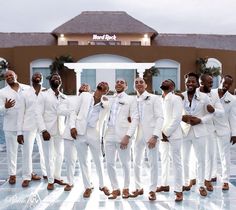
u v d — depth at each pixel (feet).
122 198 19.19
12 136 21.76
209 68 90.79
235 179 22.85
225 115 20.57
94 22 110.32
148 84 91.15
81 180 22.75
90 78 90.27
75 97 20.06
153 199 18.81
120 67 61.52
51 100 20.51
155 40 117.19
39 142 22.67
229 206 17.92
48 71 92.63
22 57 91.97
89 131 19.03
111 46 90.94
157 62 92.63
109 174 19.22
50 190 20.66
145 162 26.81
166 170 20.27
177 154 18.76
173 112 18.56
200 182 19.57
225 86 20.35
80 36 107.96
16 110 21.58
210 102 19.48
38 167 26.32
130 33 106.32
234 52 97.66
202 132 19.13
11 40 116.88
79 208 17.72
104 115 19.22
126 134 18.38
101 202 18.60
